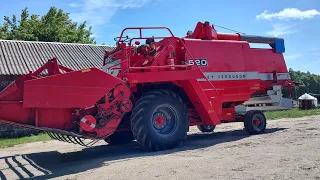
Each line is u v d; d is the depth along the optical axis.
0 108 5.77
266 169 4.30
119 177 4.53
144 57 7.69
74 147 9.22
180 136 7.31
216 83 8.63
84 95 6.13
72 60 17.81
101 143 9.80
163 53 7.62
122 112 6.66
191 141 8.48
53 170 5.71
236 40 9.75
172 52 7.76
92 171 5.17
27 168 6.12
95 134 6.38
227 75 8.89
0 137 14.77
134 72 7.14
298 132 8.41
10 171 5.93
